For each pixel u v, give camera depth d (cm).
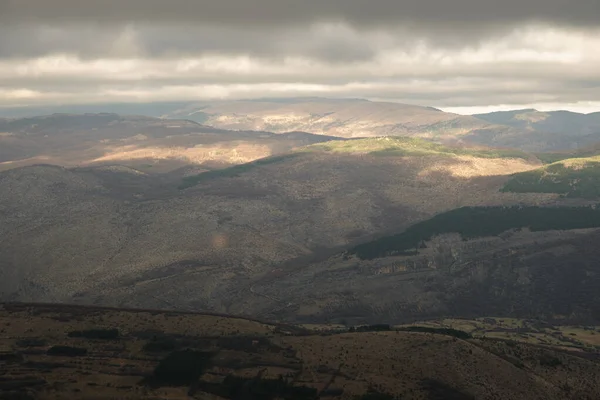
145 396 13000
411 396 13162
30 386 13200
